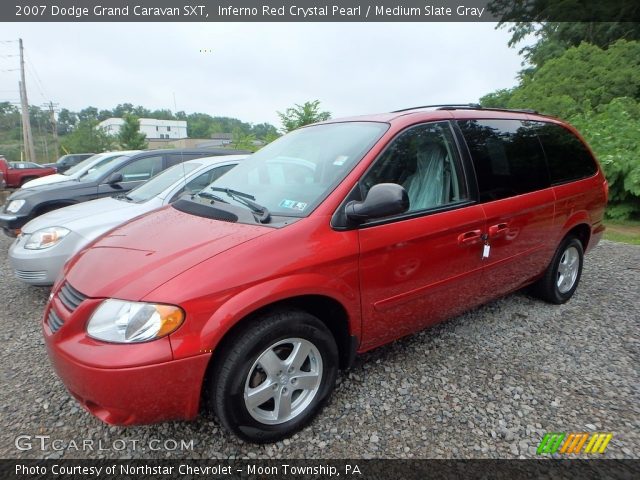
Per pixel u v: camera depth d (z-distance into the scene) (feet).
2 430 7.81
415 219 8.46
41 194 19.61
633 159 27.07
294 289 6.91
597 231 13.56
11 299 14.62
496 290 10.66
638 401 8.42
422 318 9.21
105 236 8.85
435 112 9.67
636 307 12.89
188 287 6.30
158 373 6.12
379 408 8.22
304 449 7.27
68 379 6.46
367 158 8.26
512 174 10.43
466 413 8.07
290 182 8.84
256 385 7.06
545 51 73.56
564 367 9.62
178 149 22.91
